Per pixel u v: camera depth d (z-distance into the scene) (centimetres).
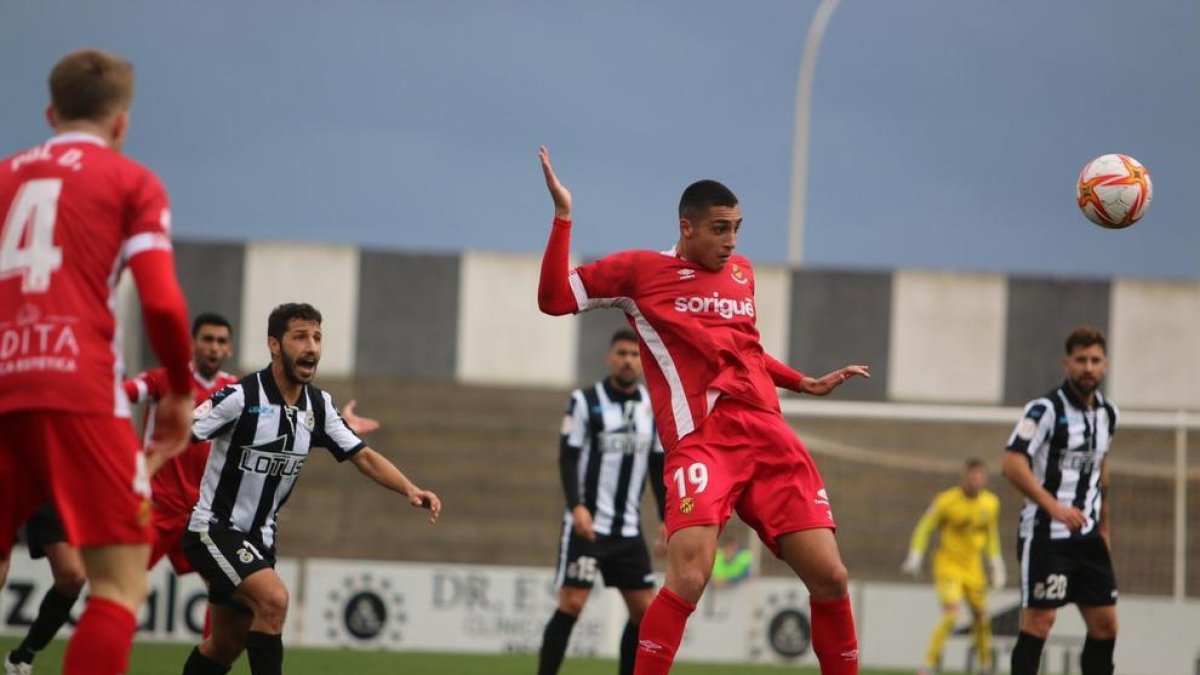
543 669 3622
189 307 6794
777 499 2239
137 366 6306
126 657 1664
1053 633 5641
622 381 3644
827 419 6631
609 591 5781
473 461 6488
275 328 2561
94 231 1661
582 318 6888
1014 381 6888
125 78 1769
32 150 1727
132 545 1684
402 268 6906
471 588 5862
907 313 6881
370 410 6519
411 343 6888
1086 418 3116
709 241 2288
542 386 6550
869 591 5972
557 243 2261
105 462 1652
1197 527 6438
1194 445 6456
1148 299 6919
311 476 6394
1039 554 3112
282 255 6856
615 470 3619
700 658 5872
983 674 5462
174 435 1720
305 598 5853
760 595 5916
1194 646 5769
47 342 1638
